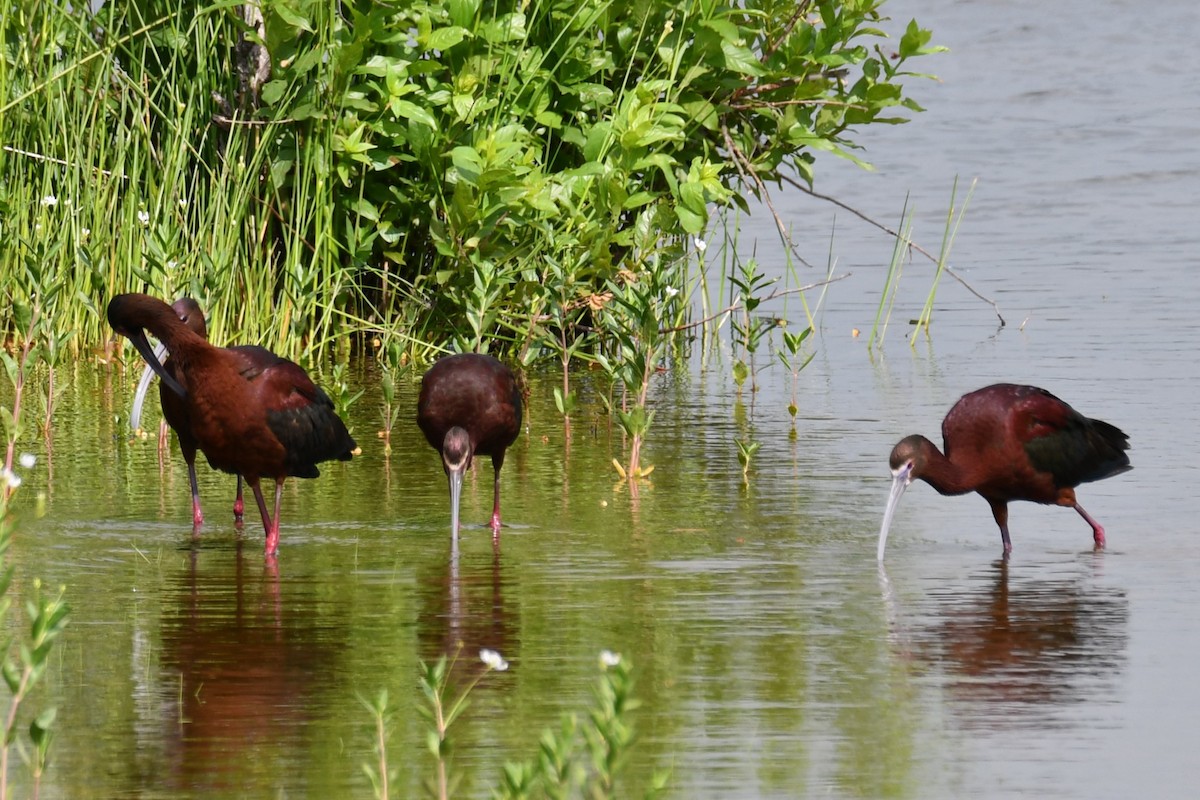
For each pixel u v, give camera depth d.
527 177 17.56
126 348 18.28
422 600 10.38
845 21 18.53
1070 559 11.49
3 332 17.75
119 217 18.48
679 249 17.86
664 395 17.55
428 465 14.41
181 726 8.19
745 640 9.60
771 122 19.48
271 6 17.11
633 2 18.02
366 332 19.58
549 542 11.87
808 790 7.46
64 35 17.98
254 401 11.41
